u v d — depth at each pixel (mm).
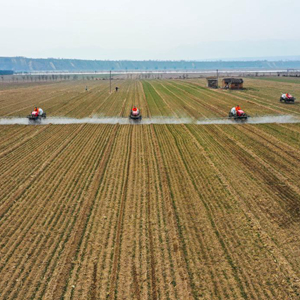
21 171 22297
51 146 28281
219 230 14688
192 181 20078
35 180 20609
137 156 25062
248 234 14320
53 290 11273
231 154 25453
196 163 23344
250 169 22094
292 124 35531
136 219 15695
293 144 28078
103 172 21781
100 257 12945
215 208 16656
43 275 12000
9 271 12211
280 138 30047
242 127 34688
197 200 17531
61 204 17281
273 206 16797
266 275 11805
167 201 17438
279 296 10797
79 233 14562
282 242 13727
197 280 11641
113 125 36312
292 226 14922
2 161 24469
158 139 30188
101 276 11922
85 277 11875
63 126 36062
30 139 30844
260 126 34969
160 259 12773
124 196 18125
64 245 13734
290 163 23266
